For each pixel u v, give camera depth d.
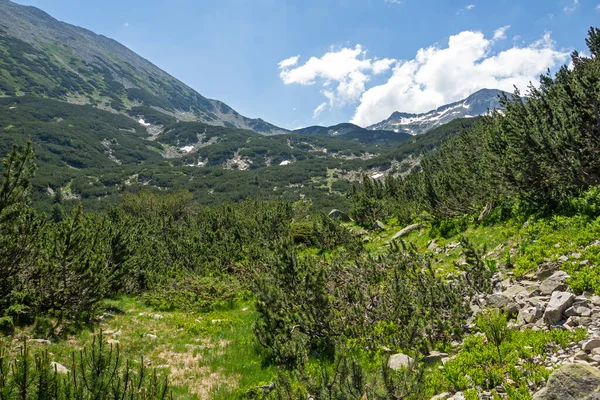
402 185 35.19
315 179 132.50
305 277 10.05
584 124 12.58
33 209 11.66
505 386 5.69
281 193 107.25
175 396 7.91
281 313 10.30
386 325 9.62
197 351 10.84
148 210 55.47
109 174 113.75
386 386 5.69
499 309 8.71
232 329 13.06
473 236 16.34
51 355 8.94
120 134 175.62
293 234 27.67
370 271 12.95
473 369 6.48
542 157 13.31
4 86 178.38
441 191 20.69
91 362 5.51
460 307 9.09
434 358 7.71
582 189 13.23
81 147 135.25
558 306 7.40
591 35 20.75
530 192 15.34
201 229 30.17
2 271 10.61
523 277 10.27
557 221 12.30
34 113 153.00
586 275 8.25
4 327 10.02
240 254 22.78
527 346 6.73
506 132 16.22
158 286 18.39
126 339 11.38
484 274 10.47
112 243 17.50
